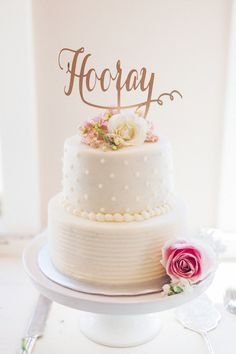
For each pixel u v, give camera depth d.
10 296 0.74
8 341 0.61
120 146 0.54
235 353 0.59
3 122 0.83
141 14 0.79
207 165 0.87
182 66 0.82
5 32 0.78
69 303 0.53
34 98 0.82
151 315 0.65
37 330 0.63
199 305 0.70
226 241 0.87
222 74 0.82
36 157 0.86
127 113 0.57
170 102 0.83
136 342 0.60
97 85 0.82
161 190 0.57
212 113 0.84
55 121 0.84
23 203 0.88
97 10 0.79
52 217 0.58
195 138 0.85
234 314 0.69
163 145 0.56
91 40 0.80
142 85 0.64
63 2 0.78
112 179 0.53
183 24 0.80
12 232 0.90
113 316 0.61
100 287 0.54
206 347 0.60
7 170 0.86
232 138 0.84
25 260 0.63
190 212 0.90
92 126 0.57
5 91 0.81
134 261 0.54
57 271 0.59
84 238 0.54
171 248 0.53
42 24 0.79
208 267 0.53
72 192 0.57
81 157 0.54
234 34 0.79
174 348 0.60
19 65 0.80
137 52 0.81
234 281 0.79
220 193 0.88
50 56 0.80
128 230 0.52
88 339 0.62
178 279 0.52
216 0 0.78
